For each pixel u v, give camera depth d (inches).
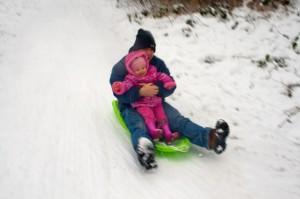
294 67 207.2
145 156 121.6
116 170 129.3
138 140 125.2
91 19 285.6
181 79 201.5
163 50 229.3
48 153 135.9
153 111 143.7
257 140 158.2
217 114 174.4
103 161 133.4
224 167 138.3
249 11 253.3
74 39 246.8
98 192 118.1
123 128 149.2
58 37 249.8
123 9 295.7
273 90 191.2
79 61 215.0
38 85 188.5
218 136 130.0
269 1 255.4
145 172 129.9
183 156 141.4
